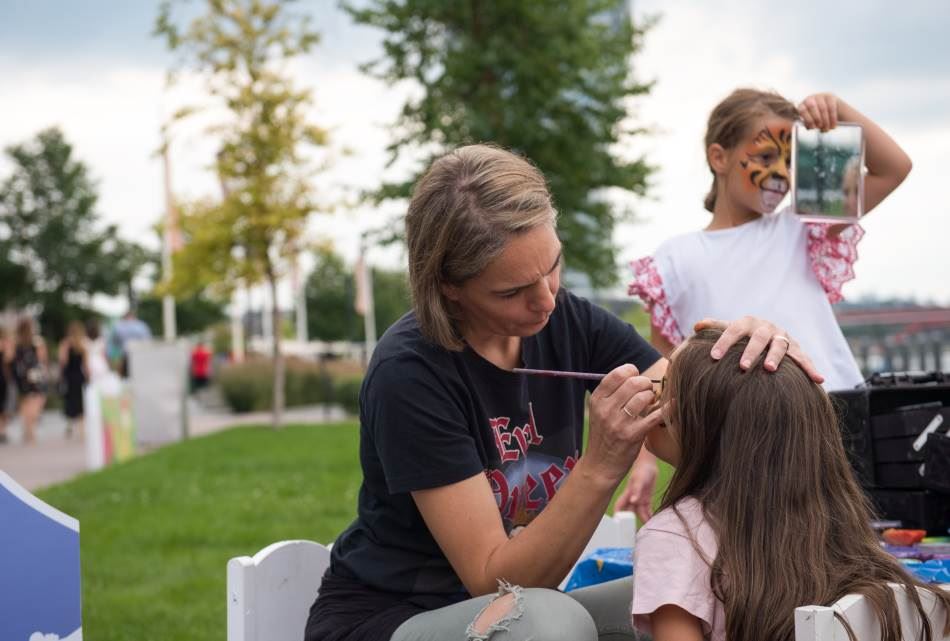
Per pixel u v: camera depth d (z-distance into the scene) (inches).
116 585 226.7
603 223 444.1
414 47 424.2
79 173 2006.6
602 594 97.3
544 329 99.8
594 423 83.6
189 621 195.2
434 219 87.6
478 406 92.0
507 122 415.2
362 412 91.8
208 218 661.9
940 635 79.6
